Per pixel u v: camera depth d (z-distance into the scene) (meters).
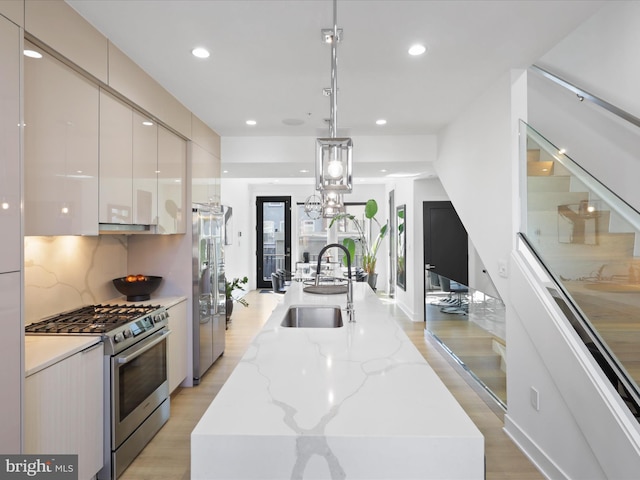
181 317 3.65
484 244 3.32
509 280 2.85
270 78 3.02
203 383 3.92
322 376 1.40
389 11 2.11
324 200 2.32
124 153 2.68
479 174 3.42
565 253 2.32
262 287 10.03
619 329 1.94
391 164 4.92
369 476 1.00
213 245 4.33
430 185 6.41
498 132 3.03
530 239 2.69
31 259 2.52
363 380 1.36
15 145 1.66
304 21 2.21
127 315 2.74
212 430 1.03
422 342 5.27
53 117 1.99
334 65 1.93
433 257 6.40
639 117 2.42
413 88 3.24
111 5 2.05
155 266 3.83
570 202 2.26
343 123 4.26
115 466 2.35
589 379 2.02
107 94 2.47
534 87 3.58
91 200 2.30
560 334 2.25
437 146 4.71
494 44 2.48
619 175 2.62
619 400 1.90
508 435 2.93
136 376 2.62
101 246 3.33
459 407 1.17
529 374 2.67
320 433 1.02
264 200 10.01
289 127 4.39
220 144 4.78
